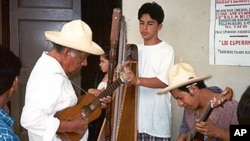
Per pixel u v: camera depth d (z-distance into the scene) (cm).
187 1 298
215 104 166
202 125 169
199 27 298
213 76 299
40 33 361
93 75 416
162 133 250
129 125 227
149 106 250
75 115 209
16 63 145
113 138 224
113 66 217
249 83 291
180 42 301
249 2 281
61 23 362
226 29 291
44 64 197
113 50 214
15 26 357
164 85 239
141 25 251
